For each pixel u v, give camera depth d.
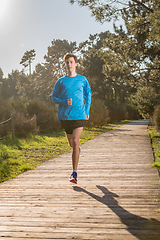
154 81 20.14
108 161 6.44
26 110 15.73
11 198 3.60
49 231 2.51
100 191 3.86
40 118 16.20
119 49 20.17
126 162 6.23
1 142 9.99
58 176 4.94
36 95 51.84
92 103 23.66
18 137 12.39
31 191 3.94
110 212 2.98
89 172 5.25
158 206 3.14
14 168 5.91
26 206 3.25
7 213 3.01
